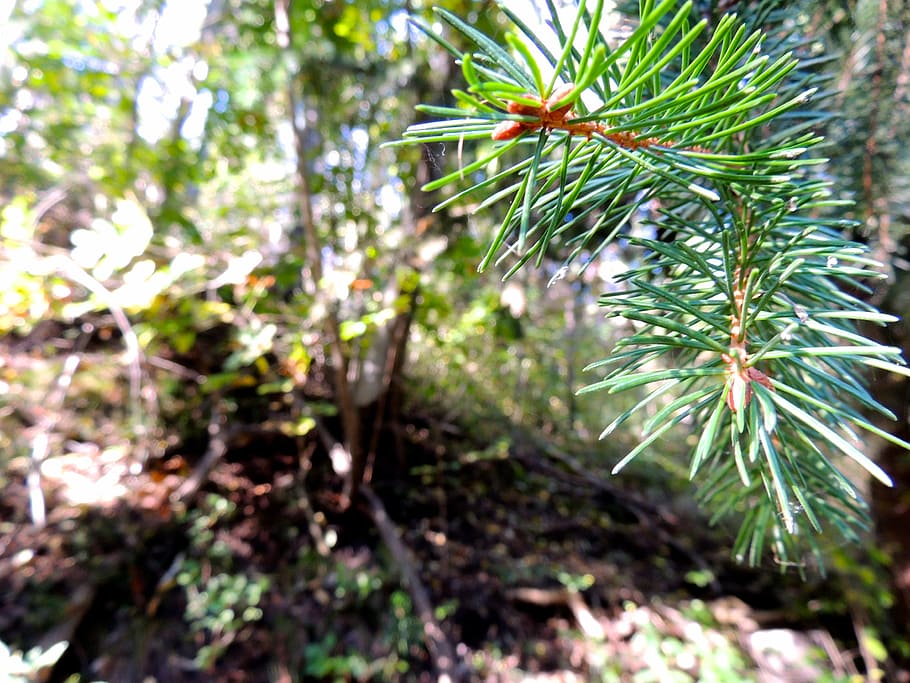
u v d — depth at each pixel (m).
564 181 0.12
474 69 0.10
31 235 0.72
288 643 0.71
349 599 0.77
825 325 0.12
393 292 0.80
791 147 0.13
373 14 0.78
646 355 0.14
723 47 0.12
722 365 0.13
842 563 0.74
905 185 0.18
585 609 0.84
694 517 1.07
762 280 0.14
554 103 0.11
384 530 0.85
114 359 0.84
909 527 0.54
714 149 0.15
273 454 0.95
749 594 0.94
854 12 0.19
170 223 0.92
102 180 0.86
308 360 0.78
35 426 0.81
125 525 0.74
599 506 1.10
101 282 0.78
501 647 0.77
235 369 0.87
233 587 0.74
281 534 0.84
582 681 0.74
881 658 0.75
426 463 1.04
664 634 0.83
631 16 0.19
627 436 1.22
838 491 0.16
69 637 0.64
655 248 0.14
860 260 0.13
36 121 0.91
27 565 0.68
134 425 0.78
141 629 0.68
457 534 0.94
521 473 1.11
